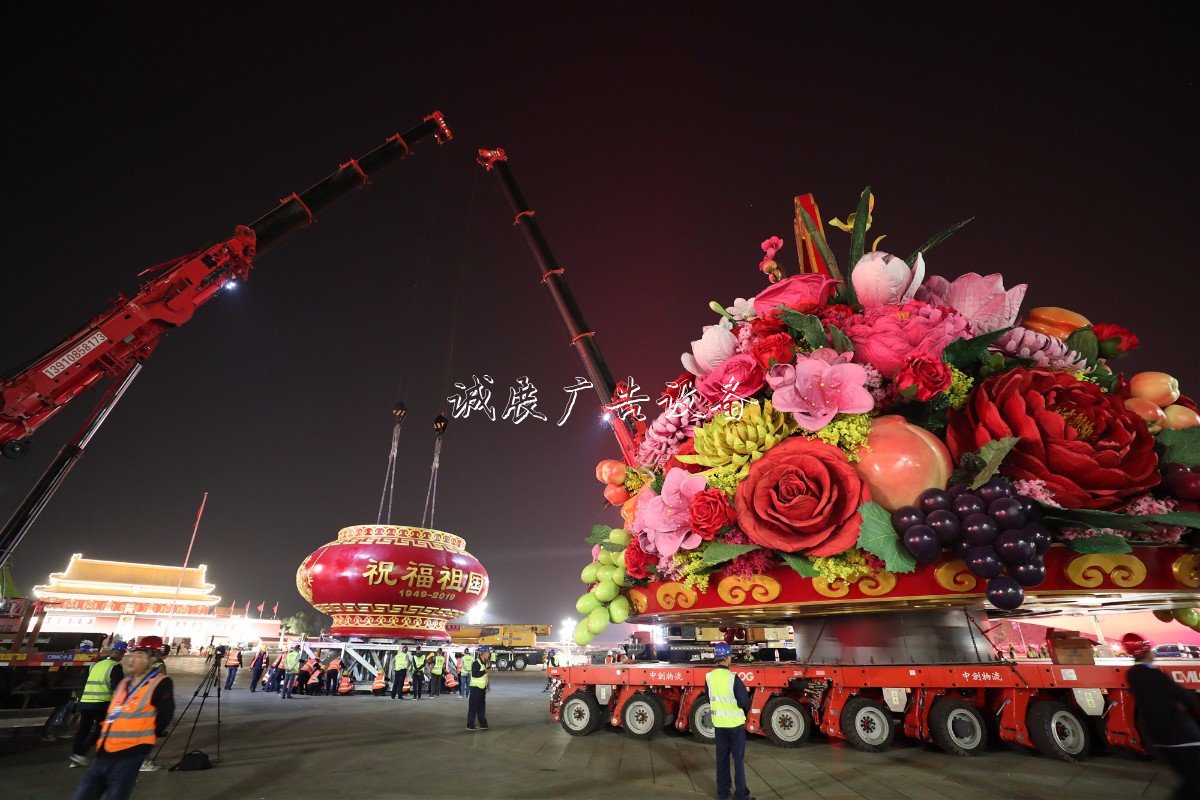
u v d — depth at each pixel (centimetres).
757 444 760
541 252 2394
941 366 663
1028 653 1541
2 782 843
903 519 652
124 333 1859
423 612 2614
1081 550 657
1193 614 965
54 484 1712
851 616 1043
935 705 953
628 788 800
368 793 779
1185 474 689
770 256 952
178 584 8194
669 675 1181
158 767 940
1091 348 784
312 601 2658
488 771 910
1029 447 657
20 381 1688
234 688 2564
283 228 2461
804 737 1027
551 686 1373
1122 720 871
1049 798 703
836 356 737
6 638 1257
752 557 777
